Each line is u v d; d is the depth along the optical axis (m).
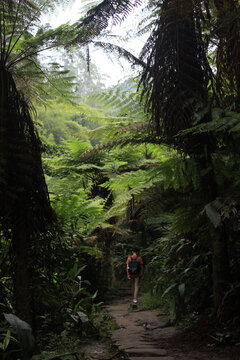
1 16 3.24
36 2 3.26
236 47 3.32
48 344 4.01
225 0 3.23
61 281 4.39
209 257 4.78
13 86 3.43
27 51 3.43
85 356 3.65
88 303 5.19
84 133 5.00
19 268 3.46
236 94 3.71
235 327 3.58
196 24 3.66
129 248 11.83
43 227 3.63
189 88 3.70
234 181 4.12
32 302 3.73
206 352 3.36
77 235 5.76
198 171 3.98
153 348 3.78
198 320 4.29
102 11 2.74
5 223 3.44
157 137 4.20
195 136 3.92
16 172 3.21
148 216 4.46
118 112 5.01
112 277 9.71
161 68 3.75
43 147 3.75
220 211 3.68
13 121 3.29
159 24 3.65
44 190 3.62
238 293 3.87
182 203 4.33
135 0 2.67
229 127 3.57
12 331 2.98
